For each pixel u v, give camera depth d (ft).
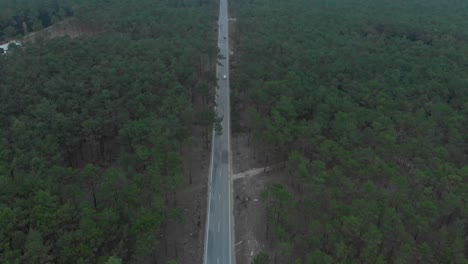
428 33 554.46
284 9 637.71
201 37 498.28
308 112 343.67
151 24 522.88
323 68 404.77
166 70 382.83
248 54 469.16
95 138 299.38
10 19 539.70
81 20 547.49
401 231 216.33
